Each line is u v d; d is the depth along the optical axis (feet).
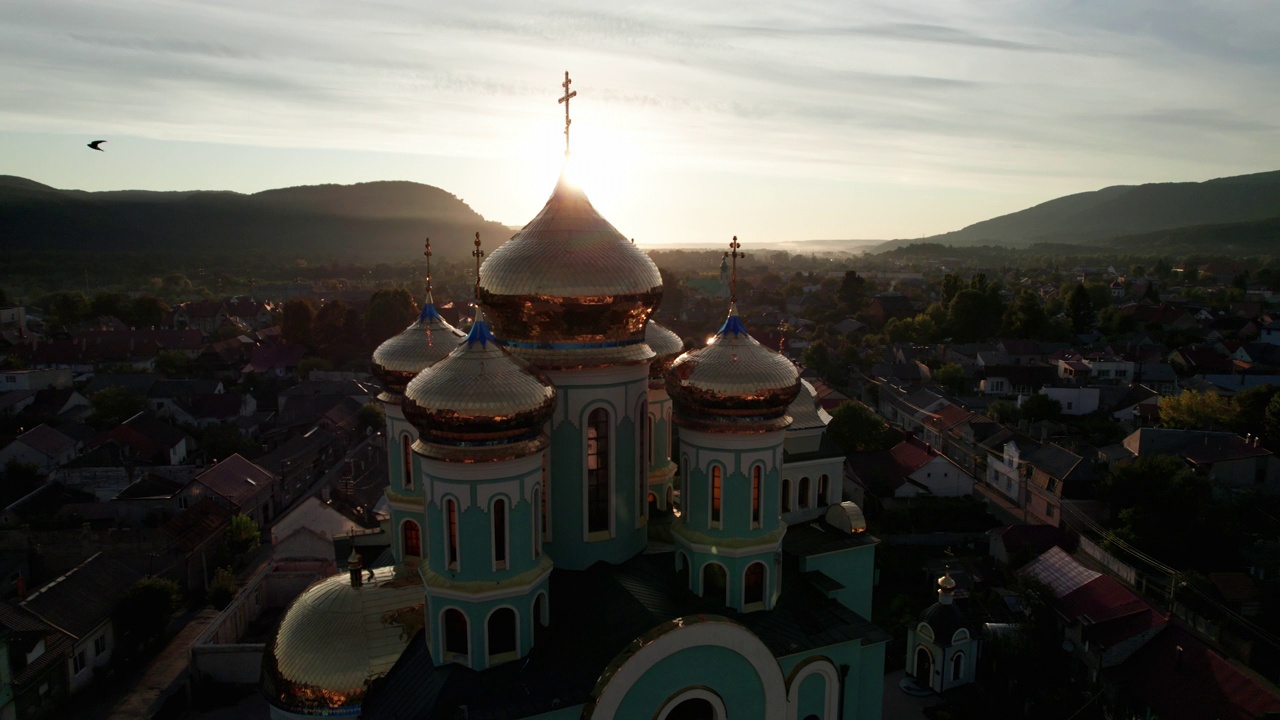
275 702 86.53
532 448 78.95
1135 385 366.63
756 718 81.15
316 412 338.54
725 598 91.04
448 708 75.15
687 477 91.97
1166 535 199.00
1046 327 504.02
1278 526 214.28
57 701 141.59
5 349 434.30
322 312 492.95
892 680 153.79
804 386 126.52
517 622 79.82
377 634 88.53
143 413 292.81
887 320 593.42
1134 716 140.15
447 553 79.77
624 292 87.66
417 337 109.50
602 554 92.38
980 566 204.03
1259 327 524.11
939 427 322.55
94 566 165.37
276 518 243.60
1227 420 291.99
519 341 91.09
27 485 247.70
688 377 88.69
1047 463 243.60
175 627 173.99
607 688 72.74
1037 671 150.00
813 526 119.03
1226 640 164.86
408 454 106.93
